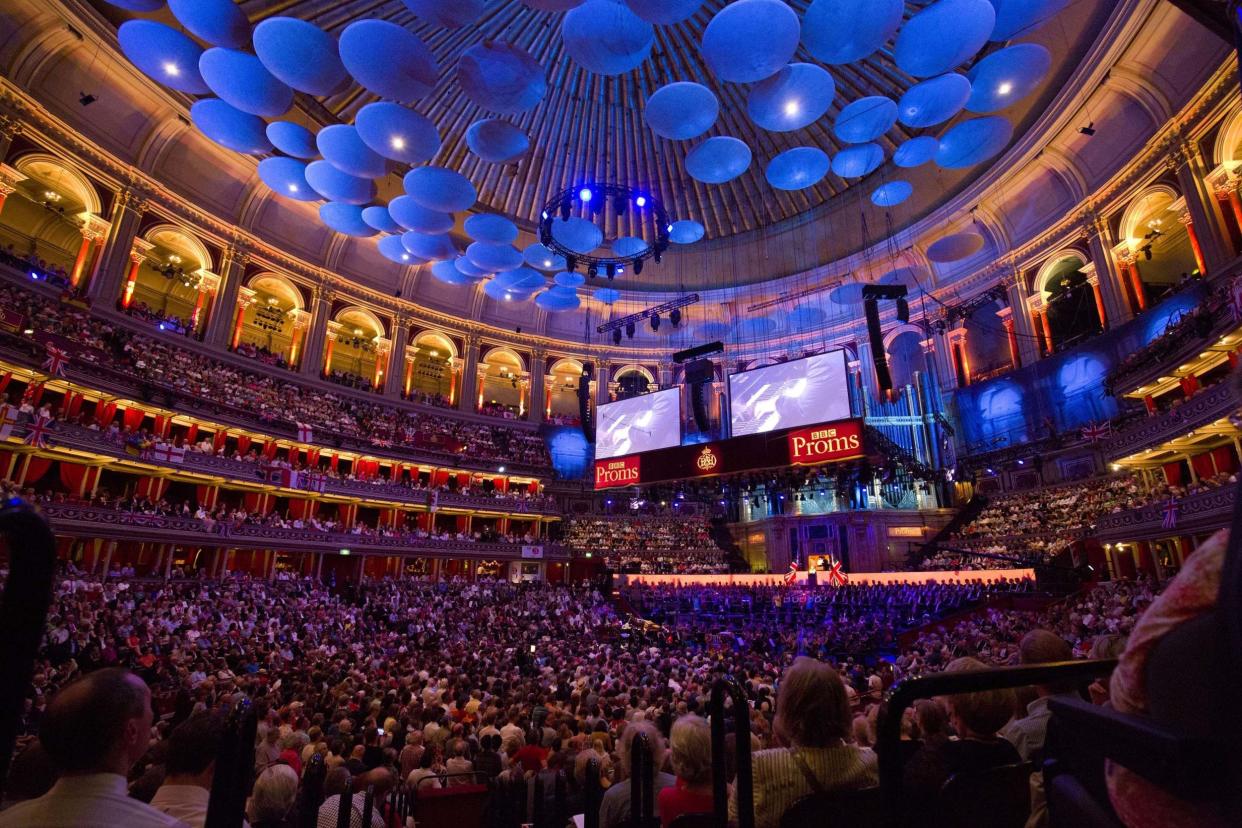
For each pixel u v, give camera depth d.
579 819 5.34
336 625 25.70
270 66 17.31
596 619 33.44
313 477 34.84
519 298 33.50
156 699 14.95
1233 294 20.16
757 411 20.48
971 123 21.28
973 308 39.97
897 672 16.11
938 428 39.12
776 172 21.62
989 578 29.88
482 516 44.06
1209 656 1.11
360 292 43.47
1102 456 30.27
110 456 26.42
